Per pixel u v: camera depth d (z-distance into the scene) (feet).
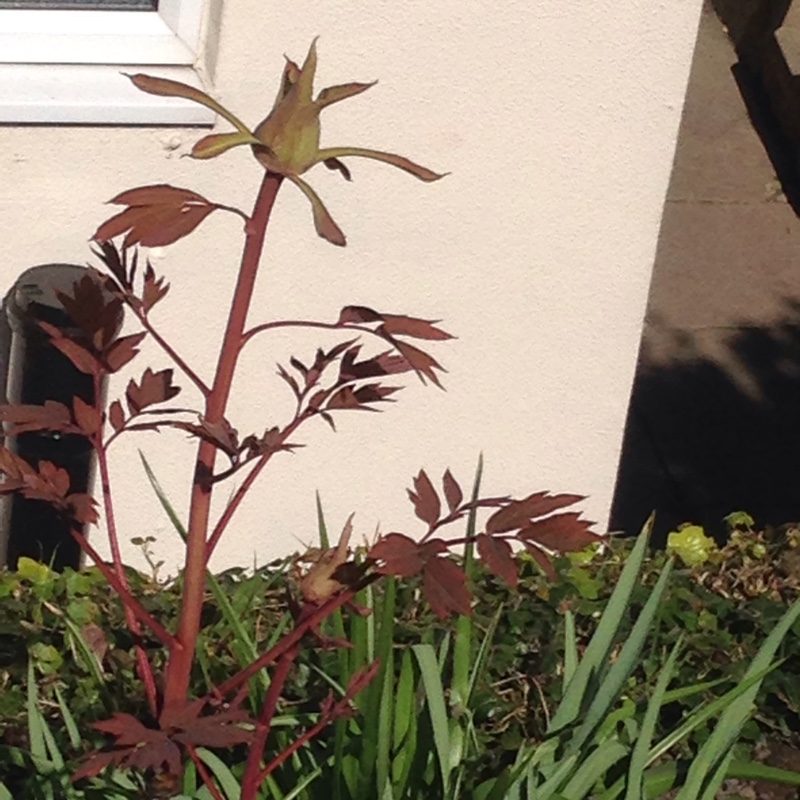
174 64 8.87
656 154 9.74
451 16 9.01
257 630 9.25
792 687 9.11
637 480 14.67
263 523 10.43
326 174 9.32
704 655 9.34
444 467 10.60
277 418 10.05
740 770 7.46
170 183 9.19
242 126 4.41
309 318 9.79
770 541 11.02
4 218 9.09
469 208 9.66
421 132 9.34
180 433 9.85
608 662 7.79
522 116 9.43
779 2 21.21
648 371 16.20
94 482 9.80
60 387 8.89
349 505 10.55
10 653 8.86
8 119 8.73
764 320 17.25
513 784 6.79
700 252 18.20
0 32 8.67
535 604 9.66
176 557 10.38
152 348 9.57
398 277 9.80
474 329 10.10
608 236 9.96
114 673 8.54
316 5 8.81
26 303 8.55
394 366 4.99
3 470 5.03
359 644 7.13
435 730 6.92
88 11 8.83
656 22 9.32
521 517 4.77
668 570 7.57
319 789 7.20
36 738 6.86
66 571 9.57
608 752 7.18
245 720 4.81
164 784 5.01
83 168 9.03
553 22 9.16
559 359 10.36
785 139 20.51
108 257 4.96
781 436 15.56
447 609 4.43
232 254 9.42
